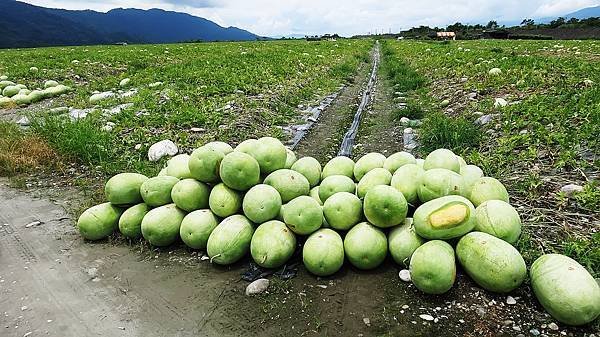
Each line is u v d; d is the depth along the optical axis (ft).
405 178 13.94
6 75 54.95
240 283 12.93
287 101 39.81
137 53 97.14
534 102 28.86
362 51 121.70
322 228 13.62
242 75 50.19
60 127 25.50
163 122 29.76
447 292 11.93
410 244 12.60
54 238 15.90
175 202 14.67
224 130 28.68
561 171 19.25
